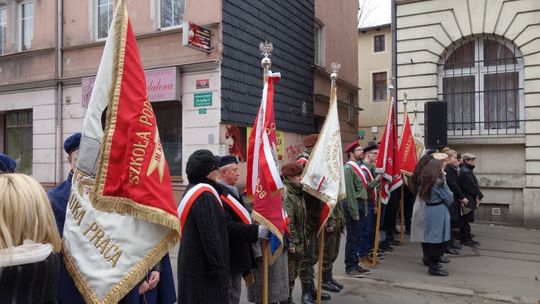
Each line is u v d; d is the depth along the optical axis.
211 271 3.52
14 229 2.09
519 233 10.41
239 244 4.23
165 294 3.17
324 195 5.42
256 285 4.58
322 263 5.93
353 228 6.89
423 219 6.98
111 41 2.95
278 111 13.30
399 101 12.40
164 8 11.70
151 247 2.77
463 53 12.11
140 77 2.91
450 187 8.43
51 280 2.14
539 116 10.92
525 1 11.12
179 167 11.46
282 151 13.41
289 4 14.23
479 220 11.70
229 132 11.06
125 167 2.74
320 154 5.55
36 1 13.29
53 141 12.98
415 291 6.21
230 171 4.46
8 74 13.77
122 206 2.74
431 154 7.96
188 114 11.12
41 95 13.19
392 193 8.65
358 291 6.17
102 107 2.93
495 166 11.59
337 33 18.05
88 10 12.59
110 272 2.68
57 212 2.93
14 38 13.88
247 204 4.82
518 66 11.55
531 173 10.99
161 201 2.74
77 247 2.74
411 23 12.28
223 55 10.94
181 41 11.23
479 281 6.67
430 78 12.08
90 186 2.81
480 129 11.99
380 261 7.84
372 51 27.55
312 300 5.53
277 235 4.18
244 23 11.82
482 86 11.95
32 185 2.22
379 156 7.65
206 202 3.59
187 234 3.59
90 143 2.87
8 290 1.96
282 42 13.73
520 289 6.30
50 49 12.98
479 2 11.58
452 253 8.51
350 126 19.03
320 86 16.14
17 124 14.09
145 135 2.81
